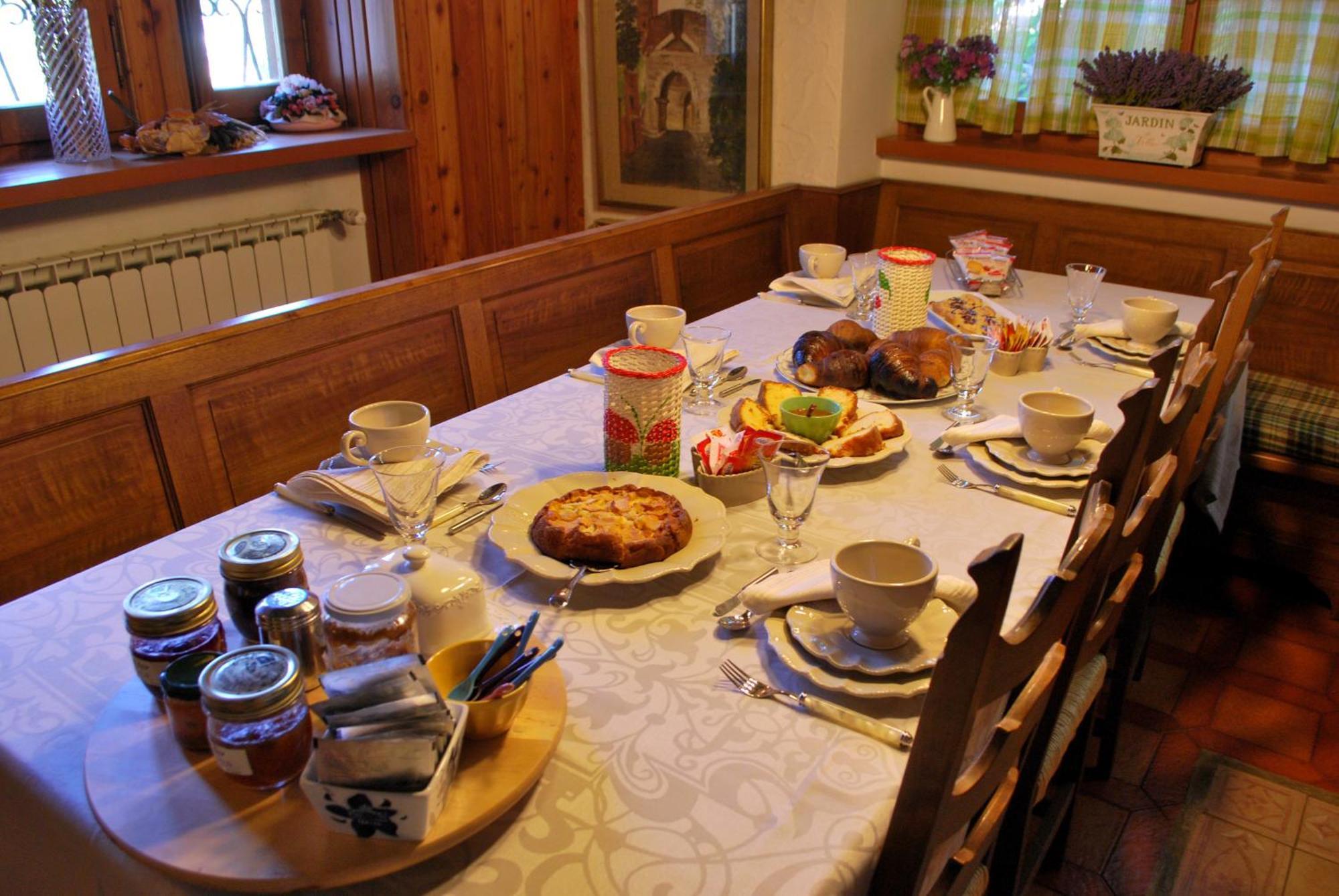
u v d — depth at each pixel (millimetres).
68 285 2693
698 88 3543
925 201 3432
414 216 3432
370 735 708
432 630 955
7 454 1494
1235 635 2359
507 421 1603
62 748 870
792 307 2232
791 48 3248
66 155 2662
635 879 731
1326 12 2596
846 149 3307
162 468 1683
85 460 1584
